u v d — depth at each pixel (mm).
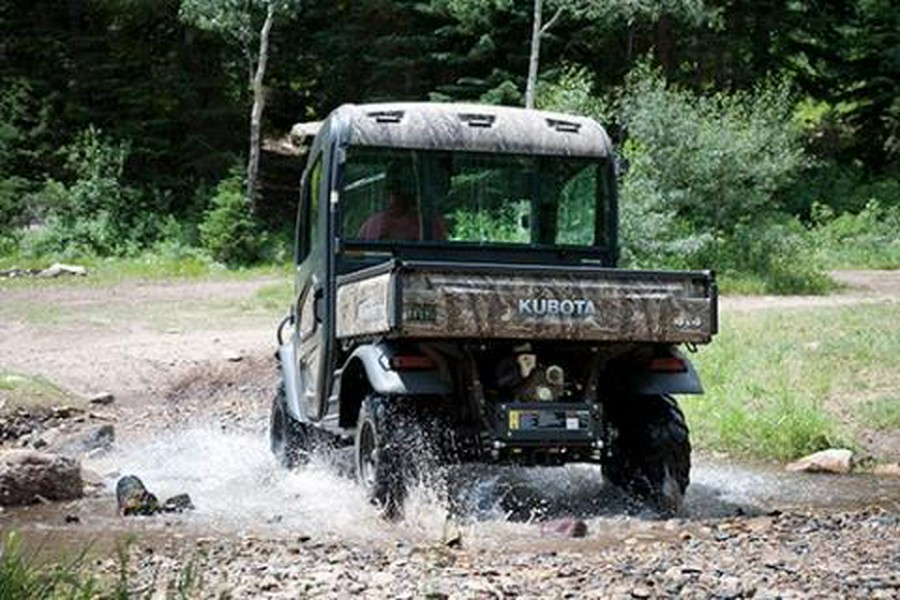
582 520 11633
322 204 13266
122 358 24500
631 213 38188
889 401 17719
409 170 13266
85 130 55781
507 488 13344
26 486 12797
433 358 11648
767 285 38562
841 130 65250
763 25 63250
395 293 10914
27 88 56344
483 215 13406
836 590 8430
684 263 39031
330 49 60812
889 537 10562
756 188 40875
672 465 12312
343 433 12727
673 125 40125
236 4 52688
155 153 55906
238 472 15258
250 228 48969
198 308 33375
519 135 13570
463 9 55562
